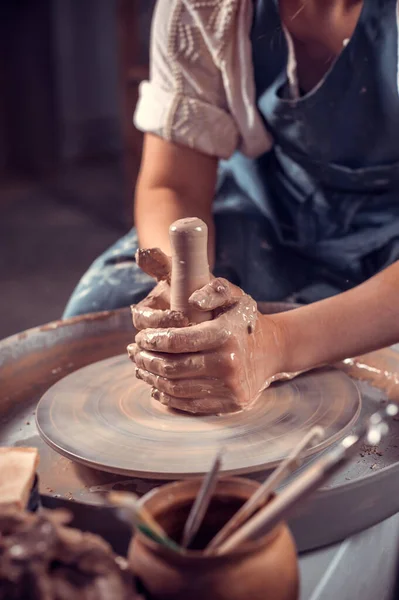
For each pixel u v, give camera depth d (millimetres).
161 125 1499
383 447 1005
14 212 5270
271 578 587
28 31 6047
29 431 1090
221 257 1555
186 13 1456
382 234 1465
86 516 782
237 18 1410
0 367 1230
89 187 5883
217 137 1498
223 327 958
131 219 4531
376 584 914
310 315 1100
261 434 948
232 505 653
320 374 1104
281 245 1569
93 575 591
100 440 957
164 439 948
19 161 6371
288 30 1378
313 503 789
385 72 1334
